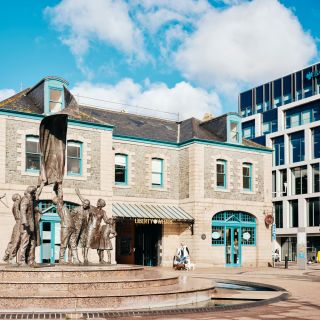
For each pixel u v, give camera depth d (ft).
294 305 44.09
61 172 55.72
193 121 123.75
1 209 85.97
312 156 175.63
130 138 108.99
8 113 88.94
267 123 200.75
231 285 64.18
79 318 35.50
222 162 115.03
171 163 114.21
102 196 96.63
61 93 96.27
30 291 41.86
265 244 117.70
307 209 174.70
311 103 180.45
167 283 49.70
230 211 114.32
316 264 144.46
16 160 88.79
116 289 44.29
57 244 91.30
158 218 104.22
